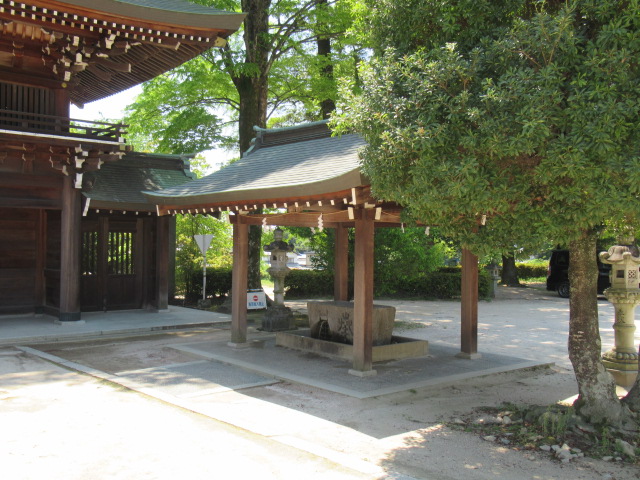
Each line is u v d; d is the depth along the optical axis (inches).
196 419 233.3
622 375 306.0
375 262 674.8
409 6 239.0
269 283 1120.8
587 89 174.2
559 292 866.8
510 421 237.9
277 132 449.1
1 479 168.6
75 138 446.3
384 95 207.3
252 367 332.2
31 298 552.7
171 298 727.7
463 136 187.9
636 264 312.5
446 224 219.6
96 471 176.4
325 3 657.6
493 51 197.0
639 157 165.8
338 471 179.8
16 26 434.9
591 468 187.9
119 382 294.8
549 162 177.6
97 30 437.7
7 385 287.9
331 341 379.6
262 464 184.9
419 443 212.2
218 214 408.2
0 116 447.2
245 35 658.2
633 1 169.8
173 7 471.5
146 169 637.9
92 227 579.2
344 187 262.4
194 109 696.4
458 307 714.2
